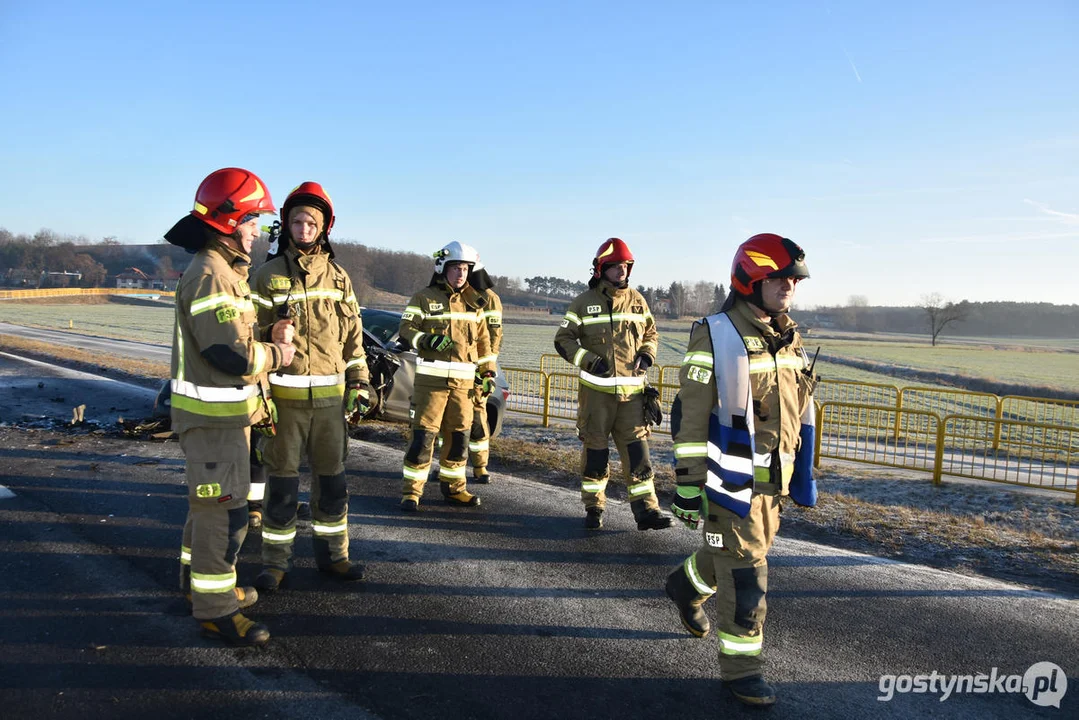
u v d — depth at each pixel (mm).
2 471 6410
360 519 5645
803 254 3117
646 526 5484
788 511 6336
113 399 10977
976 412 19906
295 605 3996
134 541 4855
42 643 3416
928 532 5852
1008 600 4449
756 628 3180
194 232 3514
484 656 3500
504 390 8891
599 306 5602
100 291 90250
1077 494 7582
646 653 3611
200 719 2850
